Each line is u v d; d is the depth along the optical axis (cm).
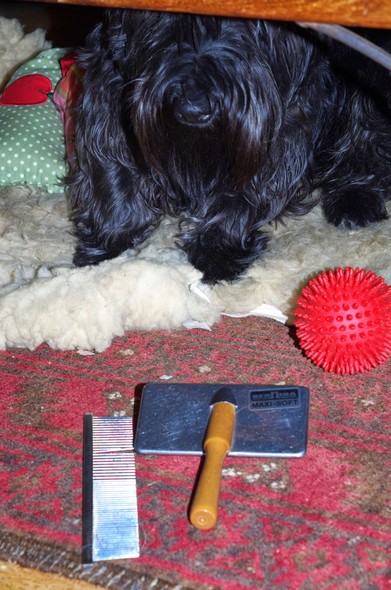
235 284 95
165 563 72
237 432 79
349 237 101
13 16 163
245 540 73
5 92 115
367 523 74
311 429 82
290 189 100
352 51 99
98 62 95
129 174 100
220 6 63
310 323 84
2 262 98
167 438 79
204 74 84
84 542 73
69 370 89
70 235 104
